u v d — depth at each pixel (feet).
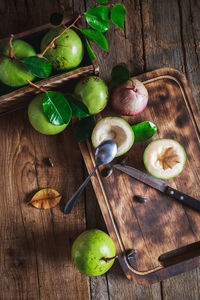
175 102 2.31
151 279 2.21
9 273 2.26
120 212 2.23
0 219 2.27
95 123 2.23
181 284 2.32
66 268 2.28
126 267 2.21
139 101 2.08
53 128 2.02
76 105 2.02
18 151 2.30
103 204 2.22
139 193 2.25
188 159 2.29
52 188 2.30
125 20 2.39
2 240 2.27
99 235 2.02
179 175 2.28
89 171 2.23
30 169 2.30
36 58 1.81
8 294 2.26
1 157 2.30
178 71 2.31
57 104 1.94
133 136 2.11
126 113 2.16
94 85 1.98
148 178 2.23
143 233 2.23
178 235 2.25
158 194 2.26
